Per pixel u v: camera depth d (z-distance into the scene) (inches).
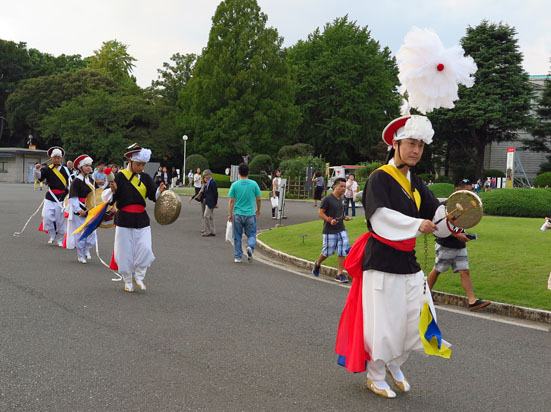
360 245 154.6
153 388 151.9
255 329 221.0
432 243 448.8
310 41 2217.0
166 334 206.8
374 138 2081.7
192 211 876.6
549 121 2016.5
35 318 220.4
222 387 155.3
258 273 369.4
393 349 147.9
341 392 155.6
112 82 2364.7
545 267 352.2
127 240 278.4
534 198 750.5
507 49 1867.6
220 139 1895.9
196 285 311.6
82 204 376.5
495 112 1788.9
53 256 390.6
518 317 272.4
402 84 153.4
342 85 1990.7
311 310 261.4
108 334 203.0
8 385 149.8
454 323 254.1
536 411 147.8
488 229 543.8
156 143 2030.0
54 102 2310.5
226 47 1900.8
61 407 136.5
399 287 147.3
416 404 149.2
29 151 2054.6
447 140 1996.8
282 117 1895.9
